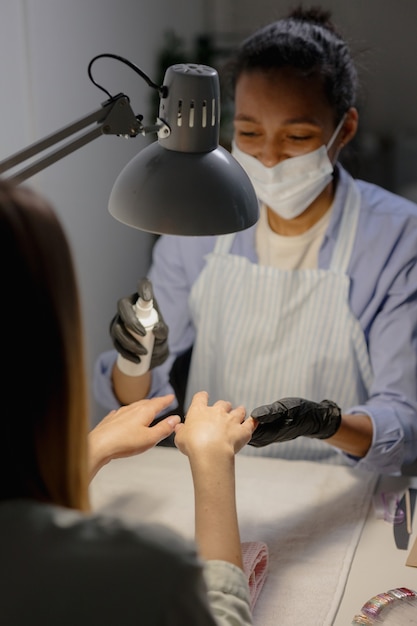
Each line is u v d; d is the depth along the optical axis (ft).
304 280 6.33
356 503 4.99
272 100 5.84
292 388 6.42
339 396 6.39
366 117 11.78
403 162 12.00
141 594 1.95
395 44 11.20
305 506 4.96
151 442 4.23
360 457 5.43
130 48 9.05
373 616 3.95
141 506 4.93
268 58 5.88
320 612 4.01
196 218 3.47
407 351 6.06
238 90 6.04
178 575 1.97
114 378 6.00
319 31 6.03
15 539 2.01
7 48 6.57
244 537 4.65
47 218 2.11
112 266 9.12
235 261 6.49
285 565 4.40
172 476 5.29
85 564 1.98
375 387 5.98
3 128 6.66
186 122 3.52
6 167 3.22
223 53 11.03
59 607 1.95
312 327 6.34
